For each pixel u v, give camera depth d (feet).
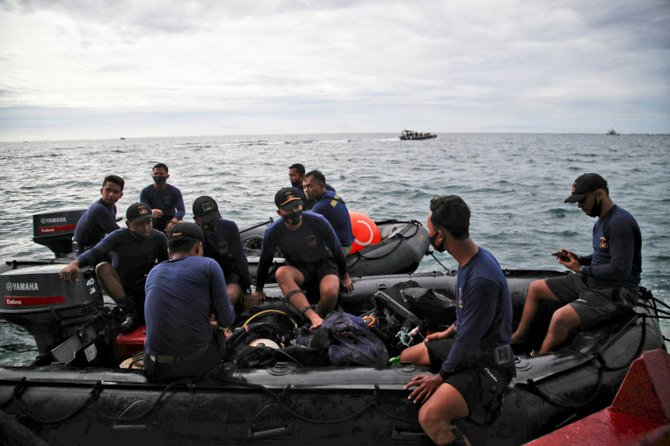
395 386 9.53
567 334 11.91
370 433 9.25
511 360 8.46
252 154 189.67
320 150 231.30
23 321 12.19
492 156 163.53
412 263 21.17
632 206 50.49
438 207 8.13
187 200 57.57
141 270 14.53
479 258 8.09
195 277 9.95
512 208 49.16
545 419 9.45
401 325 12.66
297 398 9.62
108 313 13.24
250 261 19.88
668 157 156.35
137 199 56.70
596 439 6.91
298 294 14.25
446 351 9.78
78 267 12.50
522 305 14.99
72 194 63.72
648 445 6.86
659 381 7.25
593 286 11.82
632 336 11.35
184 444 9.46
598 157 155.63
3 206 53.01
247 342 12.26
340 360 10.68
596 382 10.12
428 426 8.25
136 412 9.70
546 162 128.36
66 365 11.32
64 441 9.69
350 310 16.39
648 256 30.14
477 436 9.16
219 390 9.89
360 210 49.39
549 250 32.73
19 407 9.95
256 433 9.37
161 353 9.87
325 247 15.21
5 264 20.12
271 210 49.62
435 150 224.33
